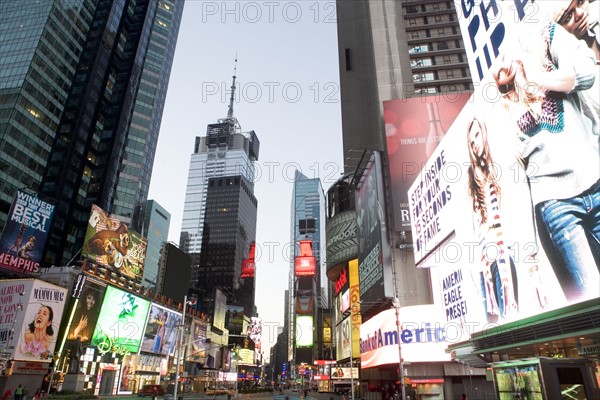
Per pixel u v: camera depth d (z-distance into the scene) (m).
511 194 21.95
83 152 128.38
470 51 27.81
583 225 15.91
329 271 94.62
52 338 48.59
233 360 155.12
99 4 147.25
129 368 70.75
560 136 17.42
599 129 14.97
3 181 98.31
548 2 18.48
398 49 84.81
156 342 79.25
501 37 23.22
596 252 15.18
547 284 18.38
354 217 88.19
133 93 153.38
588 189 15.59
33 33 116.94
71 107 127.19
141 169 148.38
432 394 41.38
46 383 50.59
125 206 138.75
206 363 110.75
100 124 138.62
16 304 46.16
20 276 57.06
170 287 103.19
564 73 17.16
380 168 61.25
